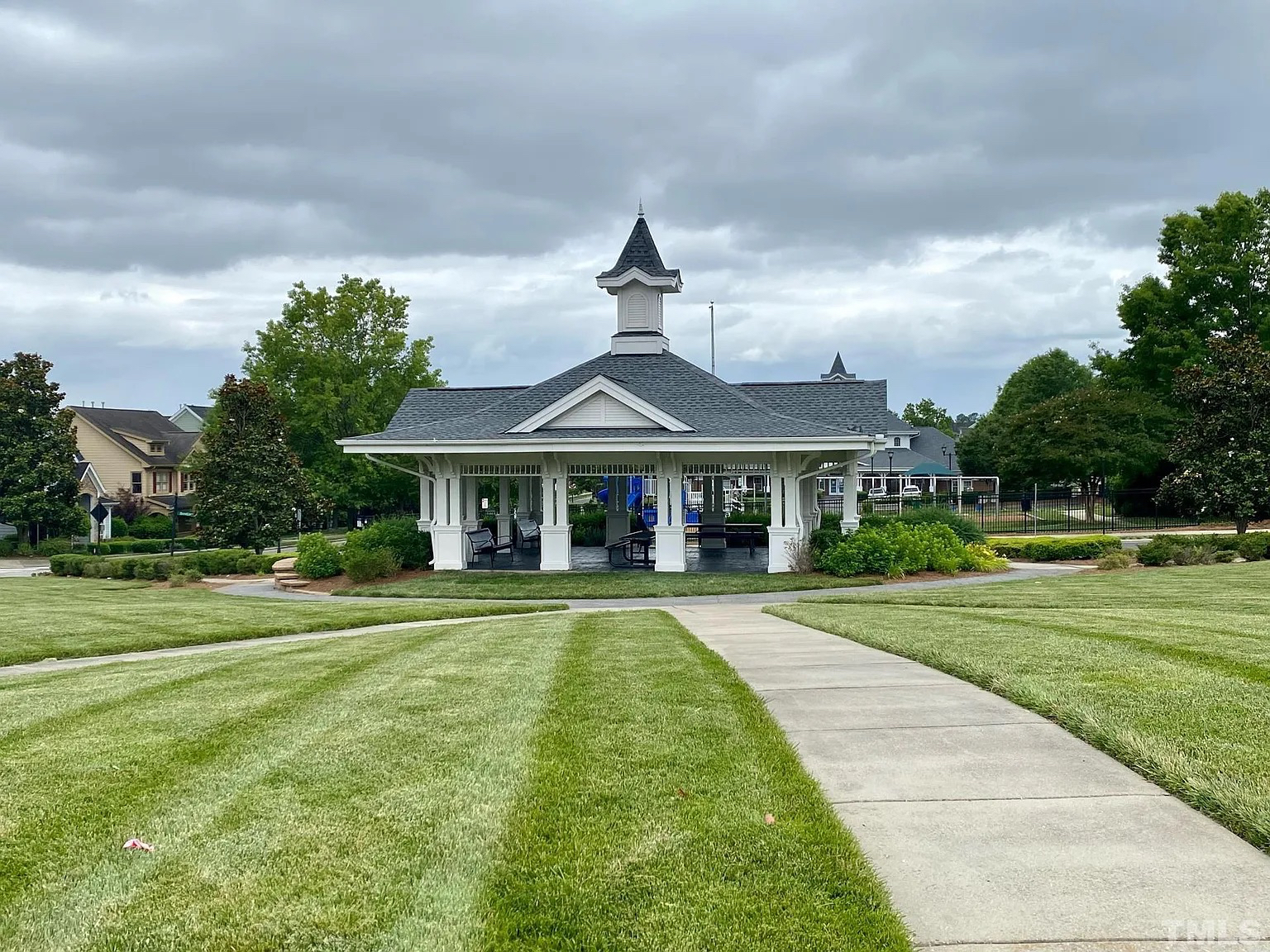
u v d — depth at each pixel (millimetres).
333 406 48531
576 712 7156
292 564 25344
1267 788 4980
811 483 26328
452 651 10648
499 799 5223
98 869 4406
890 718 6848
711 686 7984
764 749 6070
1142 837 4617
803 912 3918
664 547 22391
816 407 25234
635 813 4980
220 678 9320
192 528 52594
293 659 10477
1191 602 14266
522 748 6203
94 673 10211
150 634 14672
